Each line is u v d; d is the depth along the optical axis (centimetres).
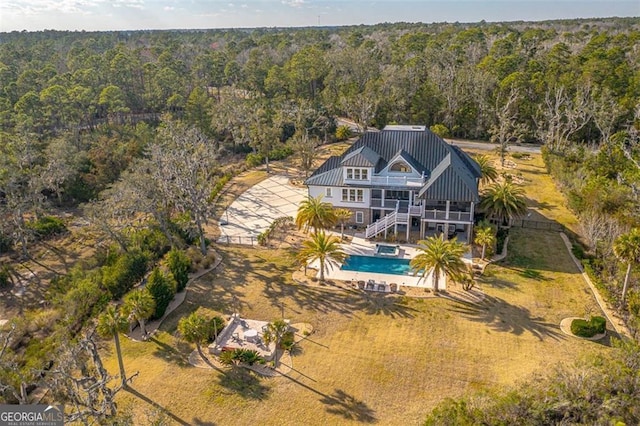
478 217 5269
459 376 3203
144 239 5009
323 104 10288
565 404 2453
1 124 8100
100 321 3144
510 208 4812
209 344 3575
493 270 4531
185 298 4216
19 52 13812
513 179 6956
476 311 3909
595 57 9975
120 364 3147
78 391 2975
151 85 10856
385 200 5356
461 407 2577
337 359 3406
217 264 4812
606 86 8794
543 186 6700
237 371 3309
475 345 3503
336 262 4747
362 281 4325
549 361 3300
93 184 7006
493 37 15562
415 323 3778
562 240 5112
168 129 7744
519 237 5188
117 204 5150
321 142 9256
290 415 2928
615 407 2395
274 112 9675
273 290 4316
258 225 5719
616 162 6562
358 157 5253
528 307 3947
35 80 10094
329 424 2855
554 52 11175
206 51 16350
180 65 12231
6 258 5419
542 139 8250
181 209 5928
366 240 5200
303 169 7694
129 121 10281
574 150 7638
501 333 3628
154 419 2753
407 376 3222
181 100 10094
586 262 4494
